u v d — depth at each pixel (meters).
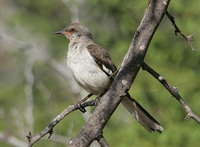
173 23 6.45
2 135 11.91
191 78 13.13
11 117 13.65
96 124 6.29
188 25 13.23
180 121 12.68
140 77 12.07
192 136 12.16
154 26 6.20
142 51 6.22
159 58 12.98
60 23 16.33
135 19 14.17
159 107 12.85
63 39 15.91
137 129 12.43
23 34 17.31
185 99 12.59
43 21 16.50
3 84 16.64
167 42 13.58
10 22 16.56
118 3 14.21
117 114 12.80
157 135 12.36
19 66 16.50
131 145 12.23
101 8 15.29
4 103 15.48
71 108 6.75
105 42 14.54
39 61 16.12
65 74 14.73
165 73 12.49
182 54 13.37
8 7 18.41
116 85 6.32
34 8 16.94
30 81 13.20
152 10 6.19
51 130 6.56
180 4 13.32
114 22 15.12
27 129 10.70
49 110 11.15
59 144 11.41
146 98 12.70
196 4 13.73
